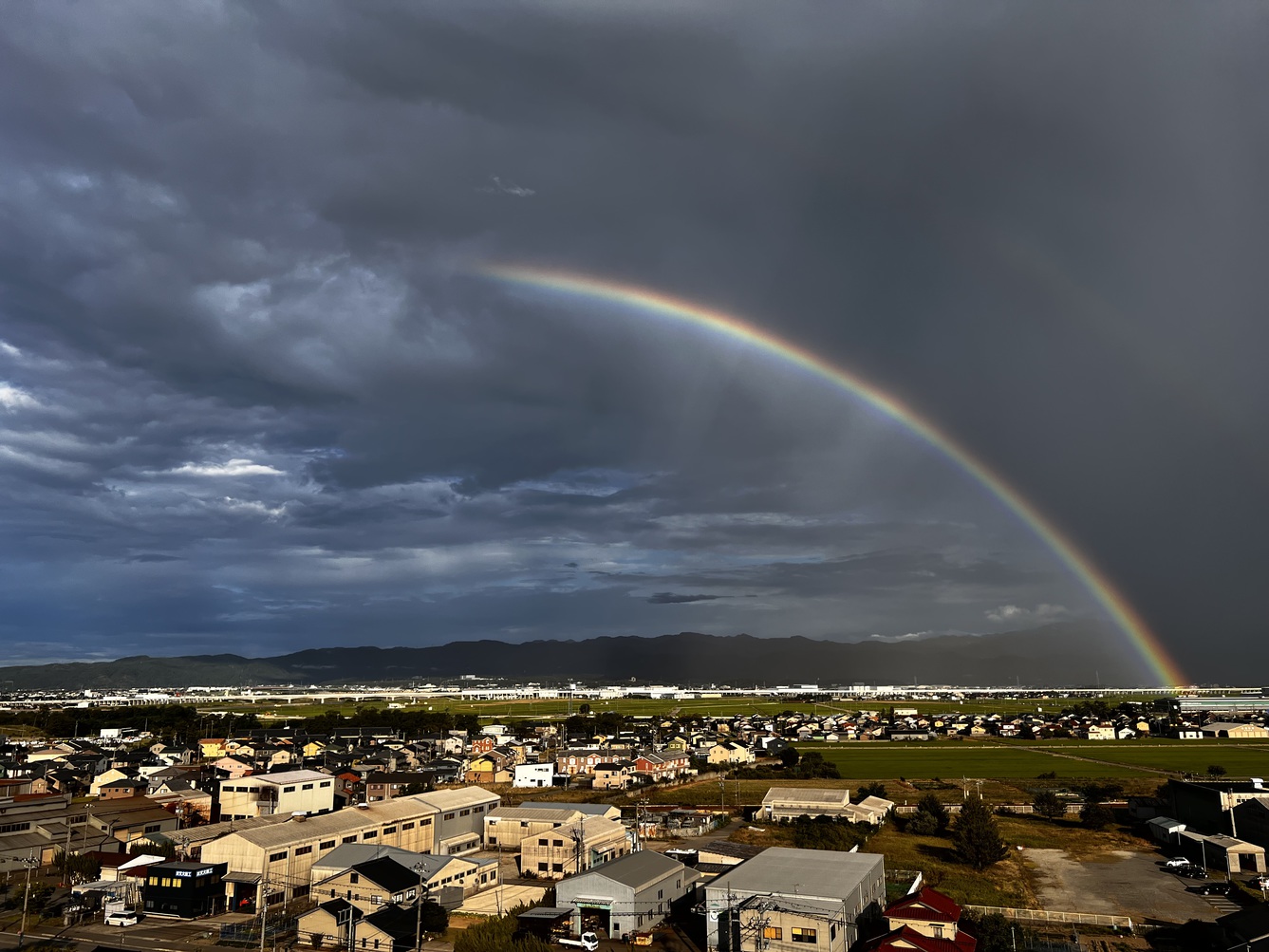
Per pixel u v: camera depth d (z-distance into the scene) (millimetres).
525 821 78625
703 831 84438
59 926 53469
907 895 51594
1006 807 96125
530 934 48438
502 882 64562
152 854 68062
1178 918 54375
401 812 73375
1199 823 79438
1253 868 67812
